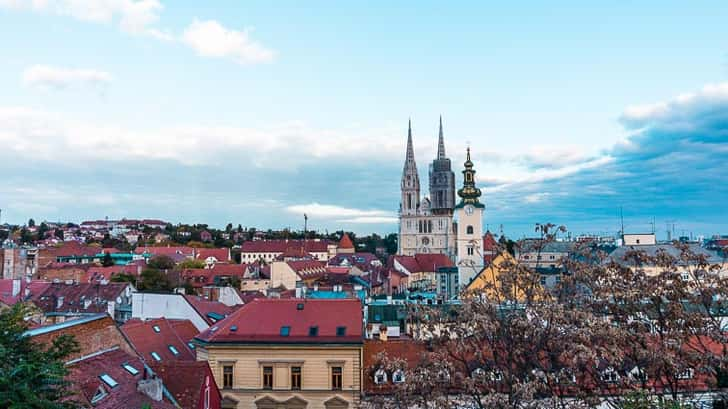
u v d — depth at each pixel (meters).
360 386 54.25
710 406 37.38
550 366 35.34
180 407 41.56
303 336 55.78
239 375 55.28
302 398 54.53
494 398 30.23
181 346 63.12
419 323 38.72
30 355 27.22
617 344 33.12
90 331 43.25
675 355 32.91
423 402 33.25
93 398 35.44
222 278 178.50
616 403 32.62
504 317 34.69
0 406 23.70
